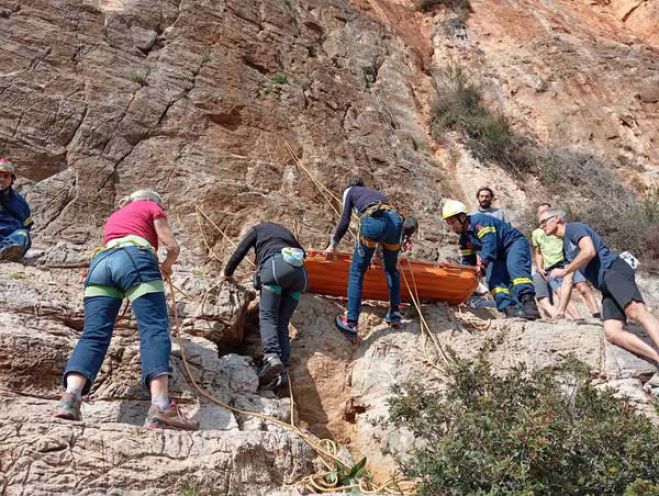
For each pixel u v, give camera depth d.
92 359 4.54
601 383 6.09
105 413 4.85
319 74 11.73
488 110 14.60
